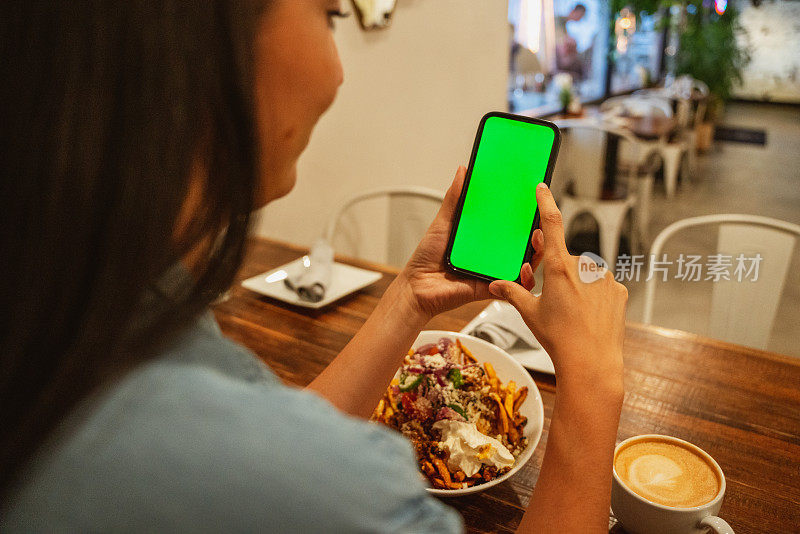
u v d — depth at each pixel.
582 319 0.51
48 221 0.28
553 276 0.54
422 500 0.29
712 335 1.47
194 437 0.27
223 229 0.37
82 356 0.28
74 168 0.28
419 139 2.74
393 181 2.67
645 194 3.66
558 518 0.45
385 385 0.66
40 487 0.27
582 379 0.49
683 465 0.66
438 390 0.75
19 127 0.28
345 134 2.35
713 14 6.25
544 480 0.48
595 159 3.04
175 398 0.28
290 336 1.10
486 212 0.71
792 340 2.77
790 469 0.77
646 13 5.47
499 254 0.71
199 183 0.35
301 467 0.27
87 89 0.27
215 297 0.36
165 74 0.28
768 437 0.83
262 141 0.37
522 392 0.79
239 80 0.31
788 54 8.20
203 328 0.36
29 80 0.28
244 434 0.27
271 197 0.42
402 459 0.30
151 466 0.26
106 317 0.29
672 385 0.94
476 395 0.77
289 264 1.38
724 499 0.72
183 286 0.35
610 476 0.47
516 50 4.31
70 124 0.27
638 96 5.13
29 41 0.28
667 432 0.84
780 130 7.05
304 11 0.36
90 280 0.29
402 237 1.90
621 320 0.53
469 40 2.85
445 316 1.14
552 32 4.62
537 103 4.74
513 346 1.03
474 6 2.82
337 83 0.39
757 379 0.95
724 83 6.20
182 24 0.29
